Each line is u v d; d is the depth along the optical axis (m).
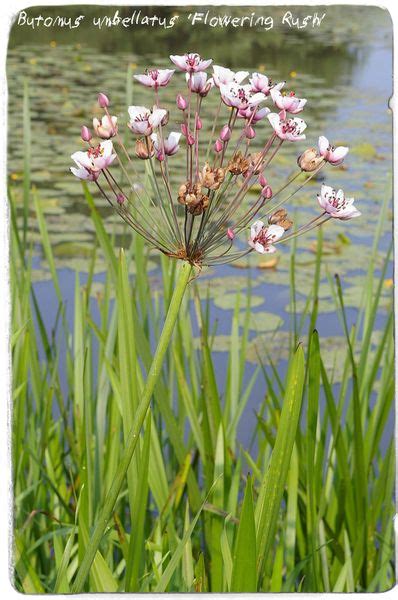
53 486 1.77
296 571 1.58
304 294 3.47
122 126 3.34
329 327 3.17
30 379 2.15
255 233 1.20
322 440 1.79
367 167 5.15
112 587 1.46
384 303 3.26
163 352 1.21
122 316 1.39
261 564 1.33
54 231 4.09
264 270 3.76
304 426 2.04
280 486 1.30
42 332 2.03
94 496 1.83
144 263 2.04
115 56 8.14
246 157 1.21
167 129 5.16
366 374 1.95
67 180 4.94
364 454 1.86
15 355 1.87
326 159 1.23
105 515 1.24
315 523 1.63
